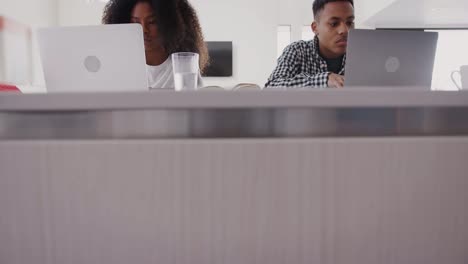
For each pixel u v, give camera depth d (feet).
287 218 1.31
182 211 1.30
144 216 1.30
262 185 1.29
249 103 1.23
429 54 3.50
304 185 1.30
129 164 1.28
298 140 1.27
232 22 18.74
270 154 1.28
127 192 1.29
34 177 1.27
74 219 1.30
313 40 6.01
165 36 5.54
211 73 18.80
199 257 1.33
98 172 1.28
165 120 1.28
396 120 1.29
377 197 1.30
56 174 1.27
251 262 1.34
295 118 1.29
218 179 1.29
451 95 1.23
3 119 1.28
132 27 3.01
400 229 1.32
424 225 1.32
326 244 1.33
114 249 1.32
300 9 19.31
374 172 1.29
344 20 5.35
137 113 1.28
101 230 1.31
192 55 3.28
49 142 1.26
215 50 18.70
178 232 1.32
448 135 1.29
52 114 1.28
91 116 1.28
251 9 18.74
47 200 1.29
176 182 1.29
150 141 1.27
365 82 3.58
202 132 1.29
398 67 3.52
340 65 5.95
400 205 1.30
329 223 1.31
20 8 13.93
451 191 1.30
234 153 1.28
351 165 1.29
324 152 1.28
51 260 1.32
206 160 1.28
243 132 1.29
